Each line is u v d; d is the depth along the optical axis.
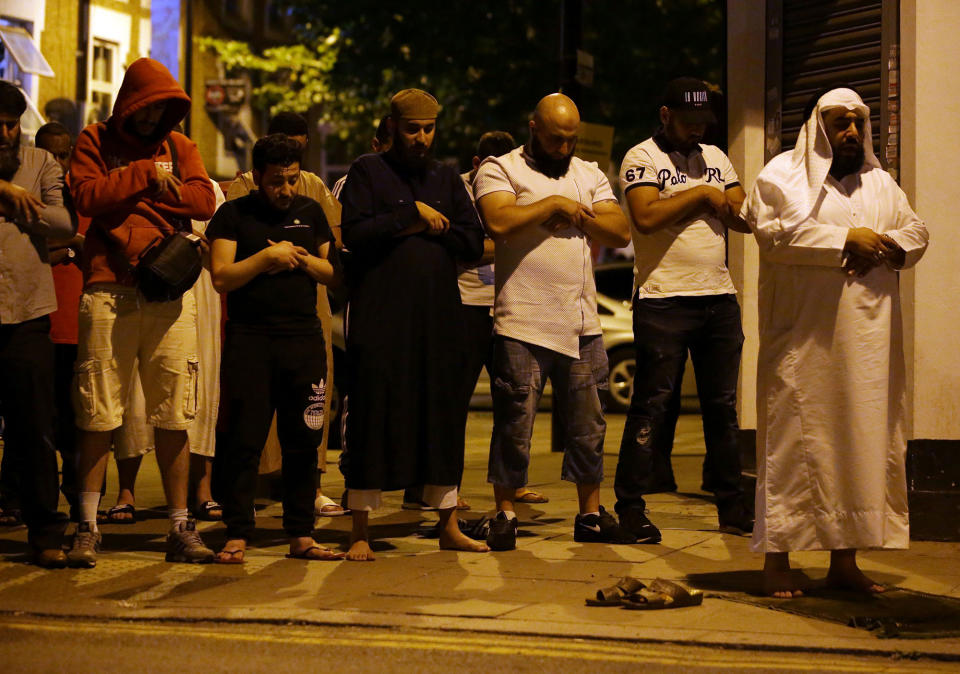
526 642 4.50
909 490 6.53
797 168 5.20
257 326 5.99
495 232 6.29
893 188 5.30
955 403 6.54
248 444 5.97
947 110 6.64
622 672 4.14
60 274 7.25
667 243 6.53
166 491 6.05
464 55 20.70
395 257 5.97
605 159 10.39
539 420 14.31
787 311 5.17
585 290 6.45
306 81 25.69
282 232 6.04
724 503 6.73
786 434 5.14
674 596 4.97
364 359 5.95
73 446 7.18
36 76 17.22
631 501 6.50
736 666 4.20
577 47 10.90
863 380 5.08
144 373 6.02
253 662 4.25
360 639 4.53
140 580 5.52
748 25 7.60
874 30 6.95
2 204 5.64
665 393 6.52
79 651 4.39
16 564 5.89
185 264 5.83
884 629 4.55
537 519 7.33
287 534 6.42
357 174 6.04
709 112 6.54
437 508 6.21
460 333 6.10
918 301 6.59
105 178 5.82
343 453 6.24
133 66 5.98
